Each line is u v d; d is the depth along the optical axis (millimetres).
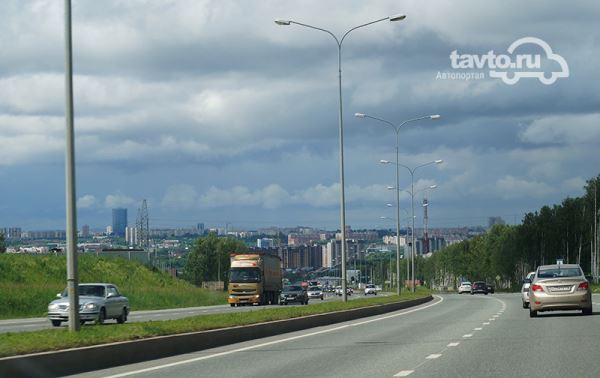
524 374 20484
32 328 47156
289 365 24000
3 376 19938
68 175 28938
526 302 64875
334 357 26312
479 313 57438
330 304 60031
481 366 22516
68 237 28766
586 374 20281
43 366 21406
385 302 70000
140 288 117312
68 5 29438
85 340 25203
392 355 26547
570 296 46188
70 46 29359
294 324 41094
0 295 82125
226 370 22750
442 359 24750
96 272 123062
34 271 112375
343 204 65188
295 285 111750
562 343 29219
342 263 64938
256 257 101062
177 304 105688
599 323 39750
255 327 35812
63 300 50594
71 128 29109
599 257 169125
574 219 181750
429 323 45969
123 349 25125
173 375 21609
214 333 31703
